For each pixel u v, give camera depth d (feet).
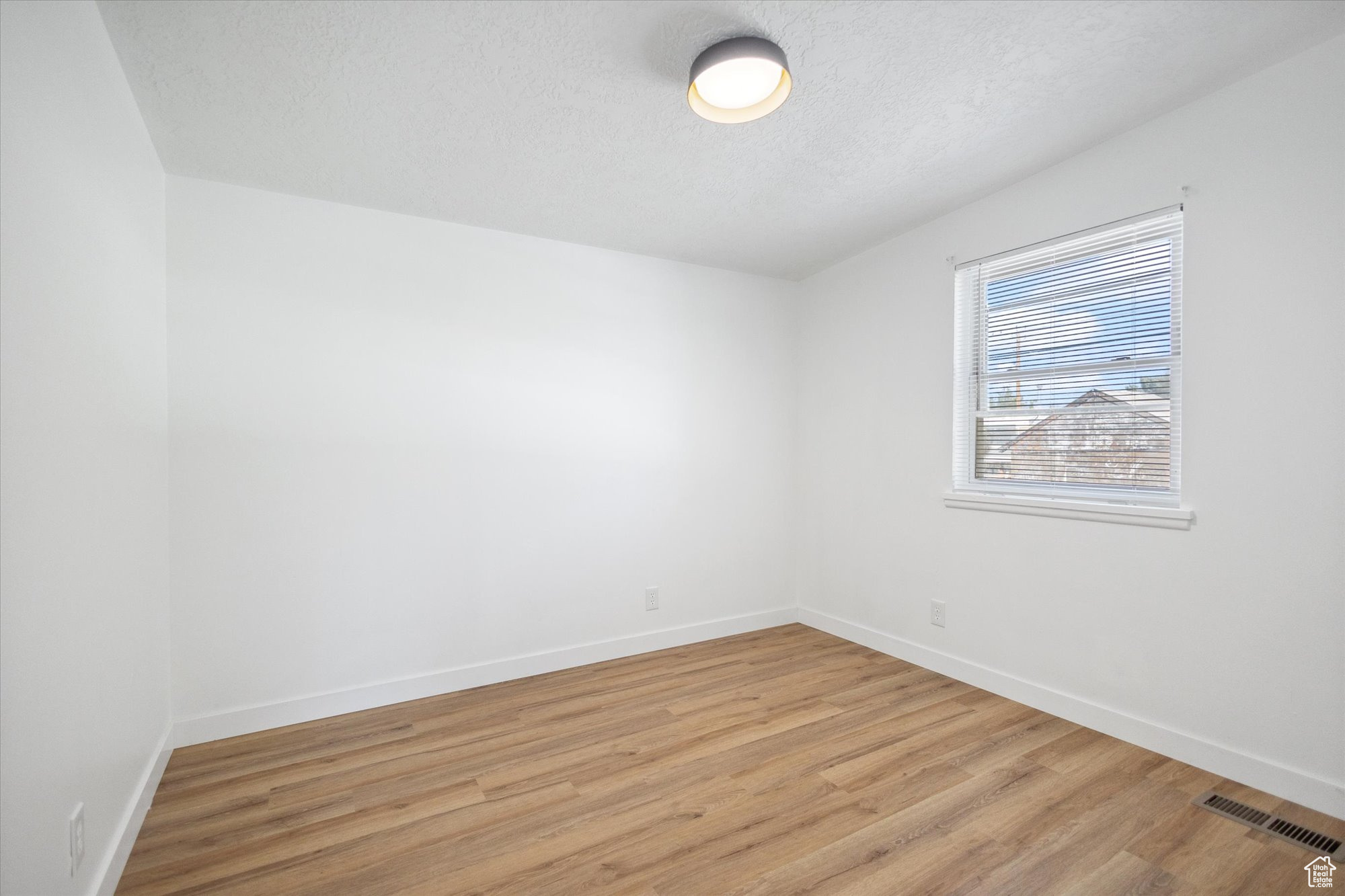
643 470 11.66
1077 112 7.13
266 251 8.57
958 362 10.00
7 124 3.51
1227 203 6.73
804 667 10.60
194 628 7.97
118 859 5.30
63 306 4.32
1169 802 6.35
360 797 6.69
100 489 5.06
